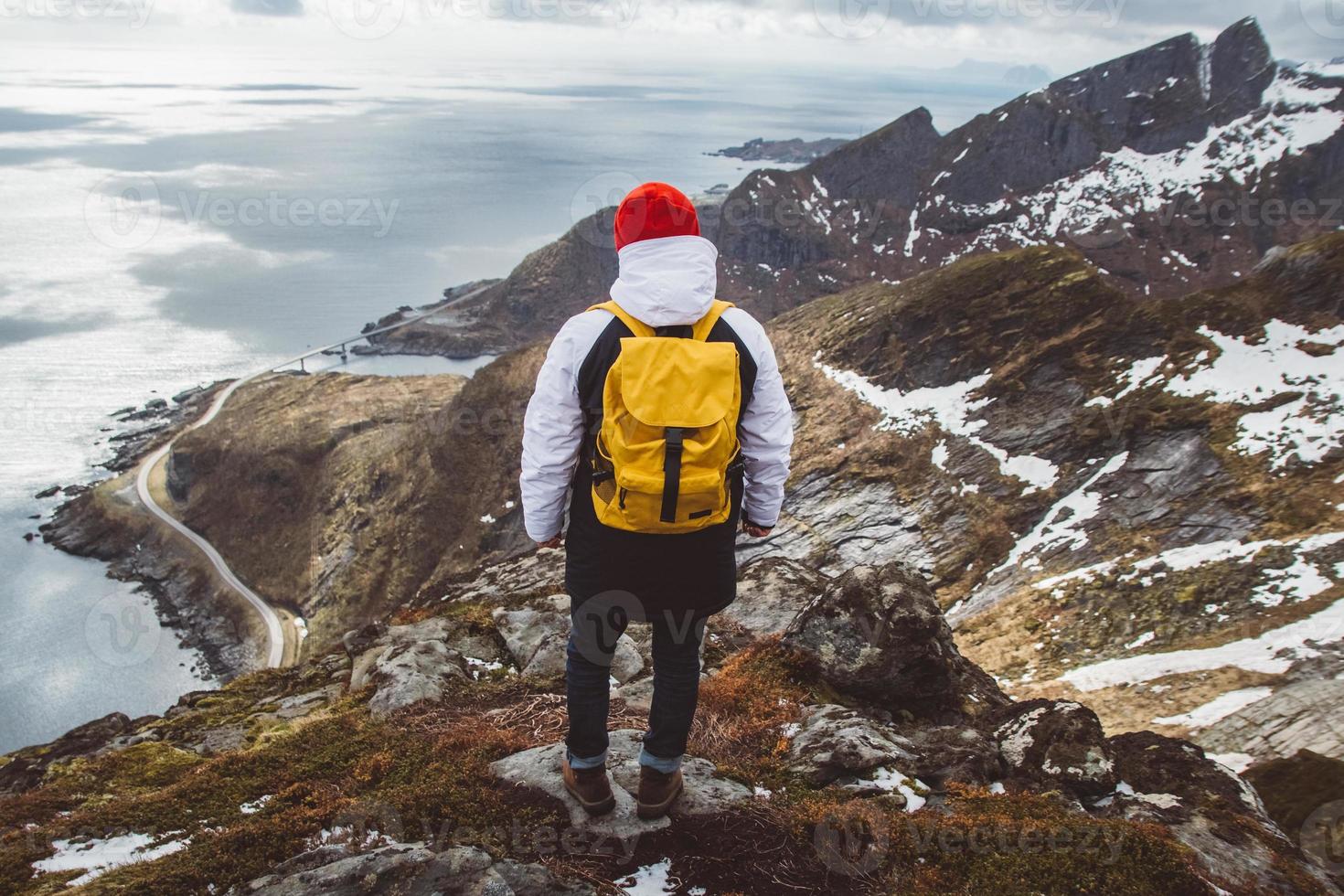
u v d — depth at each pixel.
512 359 138.75
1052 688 37.38
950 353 91.38
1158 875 3.20
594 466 2.74
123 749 5.37
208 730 5.76
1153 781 4.34
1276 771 8.73
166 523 154.12
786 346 110.00
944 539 71.00
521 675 5.89
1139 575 48.69
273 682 6.64
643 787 3.35
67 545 150.88
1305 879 3.54
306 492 147.88
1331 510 50.41
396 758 4.17
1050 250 93.12
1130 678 35.84
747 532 3.29
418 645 5.99
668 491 2.53
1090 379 77.81
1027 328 87.44
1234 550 49.00
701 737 4.59
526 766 3.80
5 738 100.06
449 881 2.90
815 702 5.26
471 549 117.62
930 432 83.12
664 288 2.66
